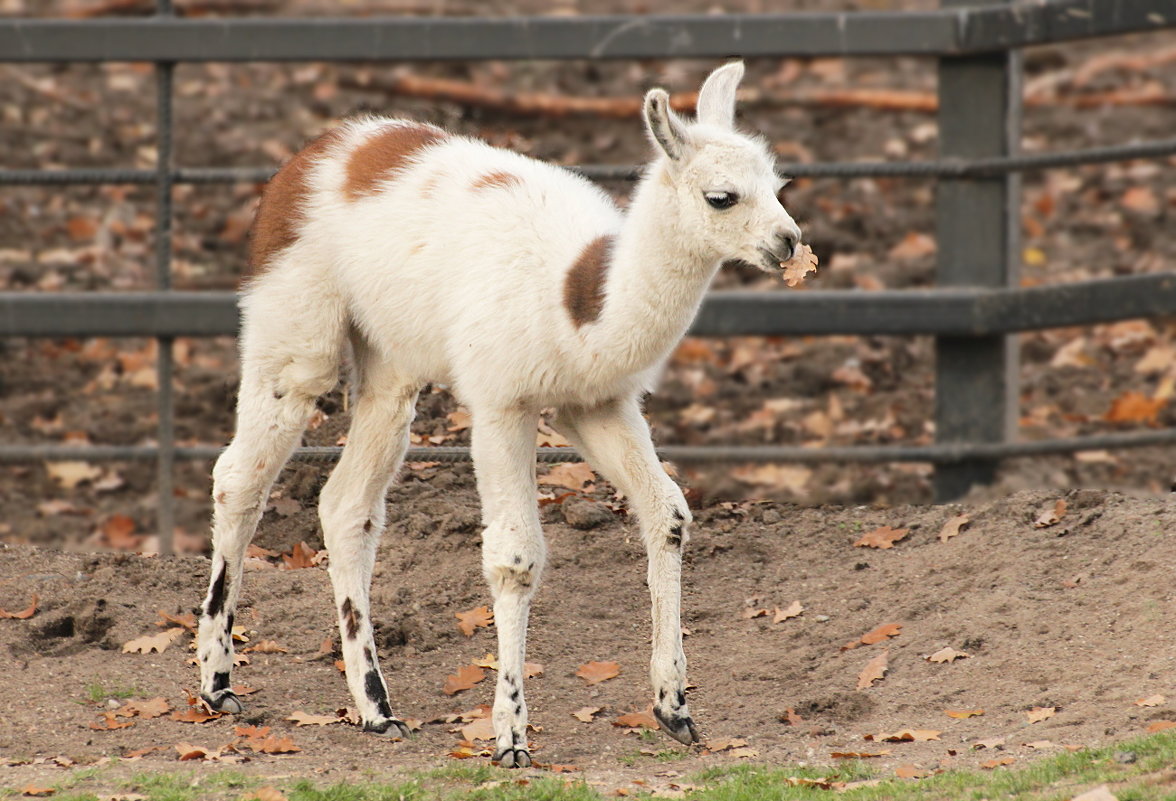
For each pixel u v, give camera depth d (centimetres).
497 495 1355
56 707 1459
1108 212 3256
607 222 1422
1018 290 2002
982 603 1591
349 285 1497
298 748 1370
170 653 1614
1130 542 1628
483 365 1366
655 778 1277
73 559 1830
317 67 3925
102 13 3988
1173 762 1136
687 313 1337
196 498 2209
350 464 1513
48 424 2397
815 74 4081
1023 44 1984
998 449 2012
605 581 1750
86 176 2014
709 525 1872
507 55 2050
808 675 1525
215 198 3259
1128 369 2588
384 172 1505
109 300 1991
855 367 2569
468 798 1184
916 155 3484
